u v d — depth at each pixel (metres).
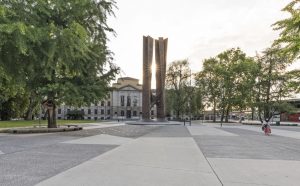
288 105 57.91
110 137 20.73
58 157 10.95
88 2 21.03
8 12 14.38
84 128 33.66
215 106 72.50
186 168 9.04
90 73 25.95
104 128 34.06
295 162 10.45
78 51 18.17
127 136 21.97
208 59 74.75
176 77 78.75
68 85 24.41
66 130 27.33
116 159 10.62
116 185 6.82
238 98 64.31
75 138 19.45
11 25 13.06
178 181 7.29
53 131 26.00
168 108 79.81
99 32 25.83
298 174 8.32
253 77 60.09
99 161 10.13
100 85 26.53
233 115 121.44
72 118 115.56
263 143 17.64
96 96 25.75
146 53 51.75
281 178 7.79
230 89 67.44
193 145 15.69
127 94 135.50
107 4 25.91
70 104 26.44
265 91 58.81
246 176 7.98
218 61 74.69
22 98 64.19
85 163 9.66
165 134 24.42
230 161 10.49
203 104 74.94
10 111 65.81
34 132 24.72
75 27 16.67
